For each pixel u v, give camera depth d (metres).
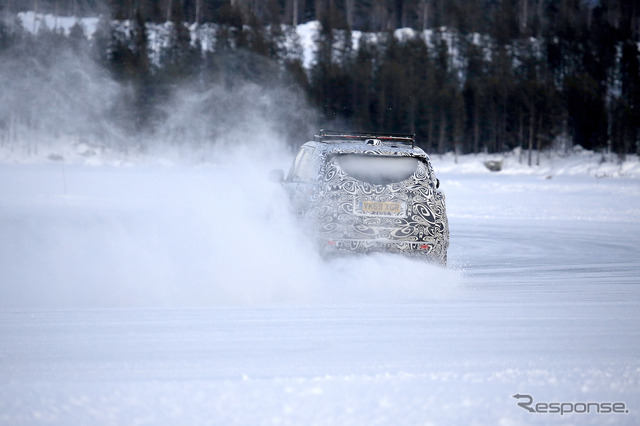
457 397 13.09
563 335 18.58
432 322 20.16
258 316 20.75
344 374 14.48
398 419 11.86
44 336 17.81
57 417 11.75
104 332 18.33
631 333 18.92
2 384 13.55
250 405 12.41
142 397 12.80
